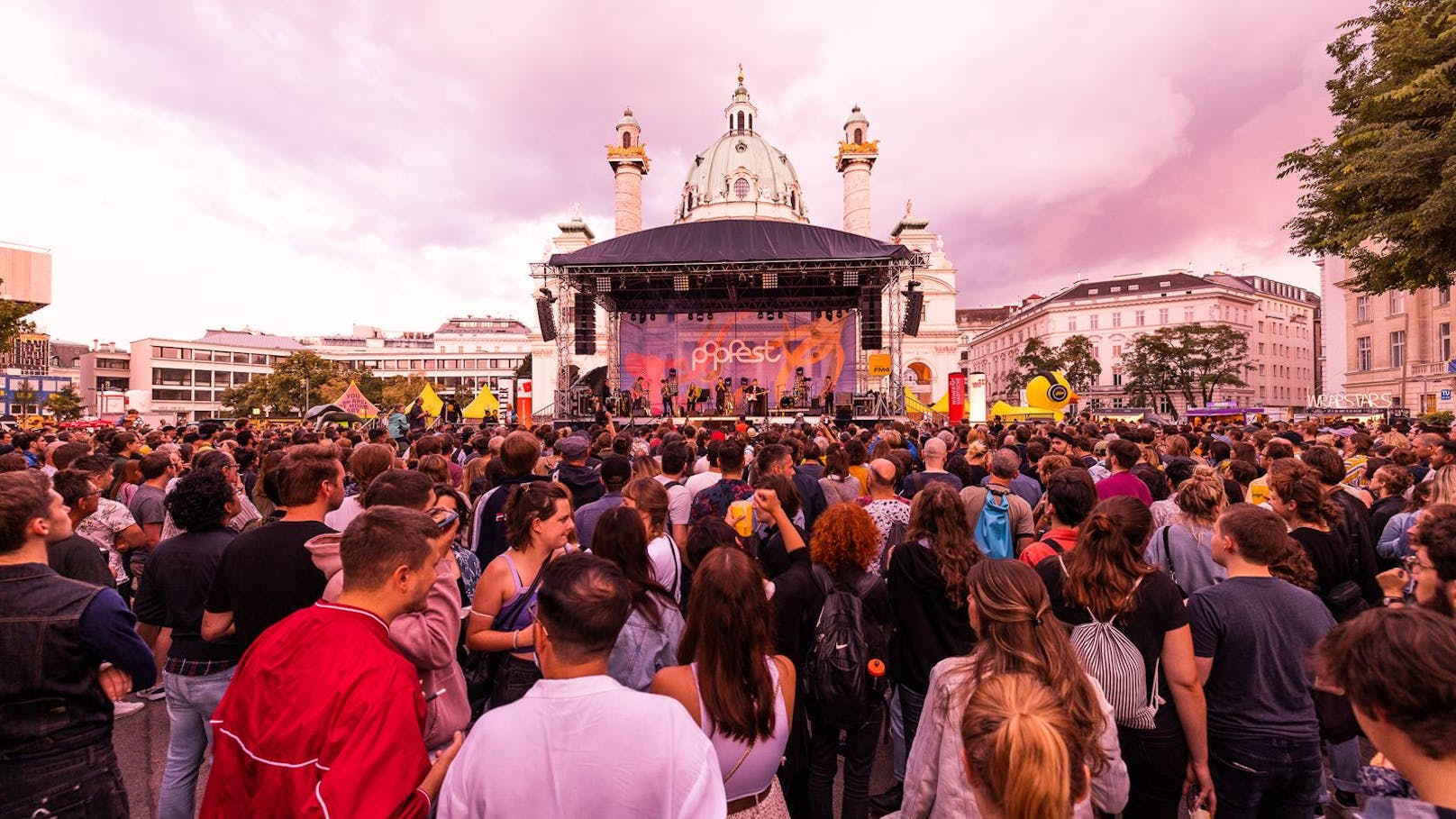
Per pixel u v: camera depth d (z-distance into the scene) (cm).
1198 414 3606
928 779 222
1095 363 6756
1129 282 8569
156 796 389
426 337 13488
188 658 314
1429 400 3397
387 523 211
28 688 214
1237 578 283
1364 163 1146
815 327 2912
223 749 186
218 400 10100
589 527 452
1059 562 302
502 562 327
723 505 487
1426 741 133
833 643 301
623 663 273
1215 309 7456
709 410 2812
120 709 504
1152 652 269
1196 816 297
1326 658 154
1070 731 159
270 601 293
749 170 6650
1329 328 4456
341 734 177
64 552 360
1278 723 266
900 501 464
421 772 190
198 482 333
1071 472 379
